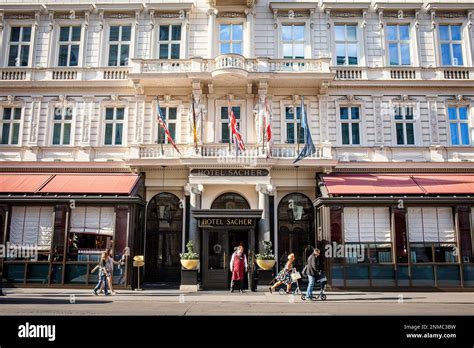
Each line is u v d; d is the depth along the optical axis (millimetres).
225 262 17703
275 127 20562
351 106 20922
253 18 21438
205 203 19766
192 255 17297
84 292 16234
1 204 17859
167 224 20094
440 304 13570
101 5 21609
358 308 12383
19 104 20938
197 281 17547
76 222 17891
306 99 20797
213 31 21344
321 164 19109
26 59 21734
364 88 20844
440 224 18000
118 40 21797
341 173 19781
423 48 21469
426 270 17531
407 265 17516
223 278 17578
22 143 20609
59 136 20875
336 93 20828
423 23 21688
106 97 21000
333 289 17266
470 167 19906
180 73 19703
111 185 18625
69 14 21828
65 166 20031
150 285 18984
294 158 19188
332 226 17672
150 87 20781
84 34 21594
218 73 19312
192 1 21922
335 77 20766
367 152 20328
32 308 11688
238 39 21641
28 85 20844
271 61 20234
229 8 21438
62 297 14641
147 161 19234
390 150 20312
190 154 19234
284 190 20234
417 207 18031
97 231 17828
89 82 20766
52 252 17547
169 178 19891
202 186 19047
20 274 17484
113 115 21078
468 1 21750
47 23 21781
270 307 12516
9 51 21766
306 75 19719
